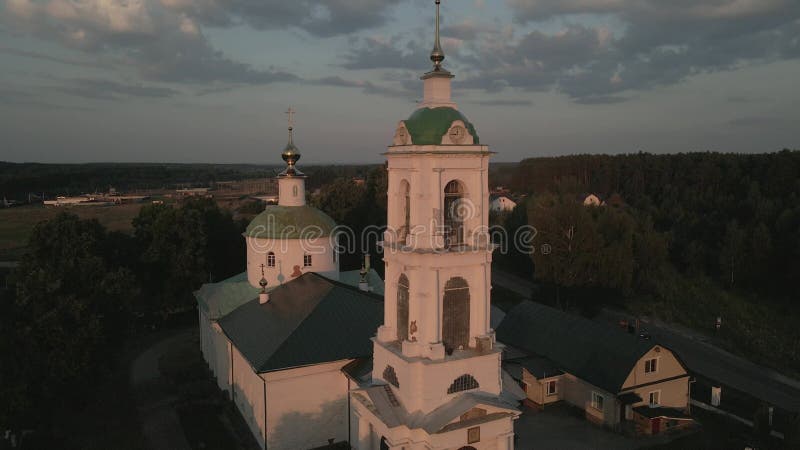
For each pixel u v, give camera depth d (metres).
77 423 39.50
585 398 41.19
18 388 33.25
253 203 143.25
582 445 37.00
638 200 118.19
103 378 42.12
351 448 32.94
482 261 24.75
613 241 71.75
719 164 117.94
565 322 47.00
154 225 63.22
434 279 23.77
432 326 24.06
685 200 106.31
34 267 40.16
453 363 24.39
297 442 33.69
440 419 23.61
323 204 93.19
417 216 23.72
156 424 39.28
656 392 40.31
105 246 61.34
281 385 33.00
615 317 66.38
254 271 46.88
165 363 50.72
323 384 34.00
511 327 49.94
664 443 37.09
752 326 62.16
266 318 38.91
